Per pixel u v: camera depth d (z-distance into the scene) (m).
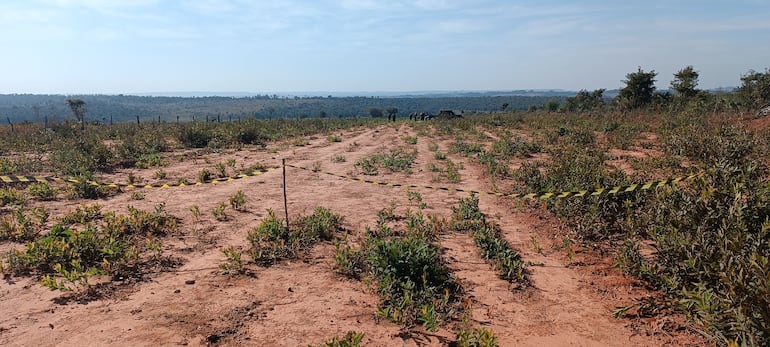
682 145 11.77
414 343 4.21
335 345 3.77
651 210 5.80
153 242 6.73
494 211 8.72
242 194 9.28
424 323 4.51
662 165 11.70
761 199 4.73
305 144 22.47
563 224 7.49
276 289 5.33
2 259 6.01
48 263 5.82
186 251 6.55
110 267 5.71
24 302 4.88
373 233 7.40
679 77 38.78
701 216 4.82
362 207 9.19
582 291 5.21
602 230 6.80
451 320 4.62
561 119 32.19
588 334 4.31
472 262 6.17
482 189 10.96
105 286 5.30
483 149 18.62
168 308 4.82
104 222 7.77
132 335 4.28
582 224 6.94
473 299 5.07
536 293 5.21
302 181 11.98
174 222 7.51
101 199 9.59
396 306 4.82
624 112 35.12
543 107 71.81
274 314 4.74
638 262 5.19
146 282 5.46
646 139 19.17
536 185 9.36
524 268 5.86
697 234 4.45
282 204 9.40
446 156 17.44
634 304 4.68
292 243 6.64
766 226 4.14
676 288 4.56
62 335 4.27
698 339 4.06
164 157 16.83
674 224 4.92
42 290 5.16
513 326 4.50
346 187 11.23
